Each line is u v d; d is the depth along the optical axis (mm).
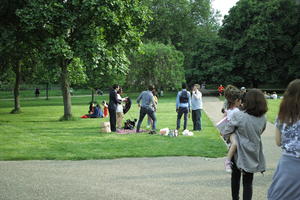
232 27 49750
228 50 49062
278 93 48188
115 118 13852
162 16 55469
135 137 12062
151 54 42188
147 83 43000
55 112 24719
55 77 19250
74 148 9883
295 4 48531
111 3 16750
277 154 9094
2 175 6914
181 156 8750
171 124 16234
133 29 19328
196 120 13898
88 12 17156
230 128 4879
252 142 4742
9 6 17703
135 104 31531
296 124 3436
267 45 44844
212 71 46312
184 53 57625
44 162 8125
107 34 18766
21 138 11914
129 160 8320
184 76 45719
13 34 17703
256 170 4715
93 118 20078
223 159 8398
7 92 58969
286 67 46375
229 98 5816
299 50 43812
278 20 46938
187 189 5957
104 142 10969
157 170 7320
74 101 38875
